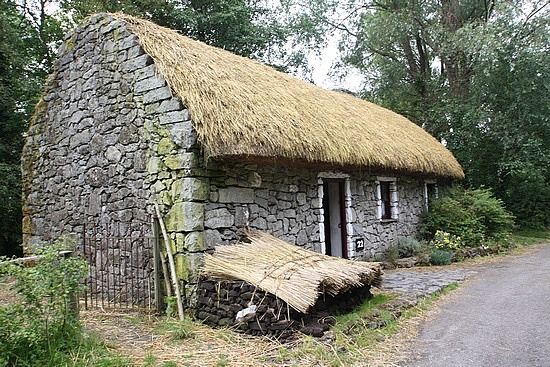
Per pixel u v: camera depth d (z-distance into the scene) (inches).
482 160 740.7
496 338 216.1
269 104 309.4
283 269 237.3
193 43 335.0
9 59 528.4
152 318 260.5
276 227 318.3
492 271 400.5
